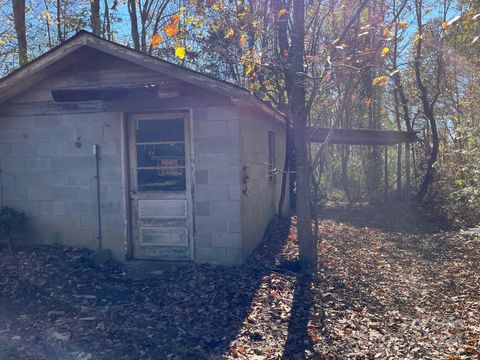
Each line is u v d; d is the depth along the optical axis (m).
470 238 11.09
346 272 8.06
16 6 14.09
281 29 9.54
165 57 16.03
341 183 22.22
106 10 17.89
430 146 19.52
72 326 5.34
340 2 9.73
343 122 19.23
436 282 7.77
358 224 13.74
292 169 13.08
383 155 21.86
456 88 17.58
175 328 5.41
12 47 16.05
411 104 19.83
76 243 8.41
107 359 4.62
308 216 8.04
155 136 8.19
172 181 8.15
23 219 8.43
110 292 6.58
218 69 15.19
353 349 5.06
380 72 16.16
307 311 6.13
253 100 7.45
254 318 5.75
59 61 7.93
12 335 5.04
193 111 7.88
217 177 7.85
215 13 8.88
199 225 7.93
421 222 14.16
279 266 8.00
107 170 8.25
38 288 6.48
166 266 7.81
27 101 8.50
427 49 15.95
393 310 6.39
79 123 8.33
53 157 8.45
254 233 8.97
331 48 8.13
